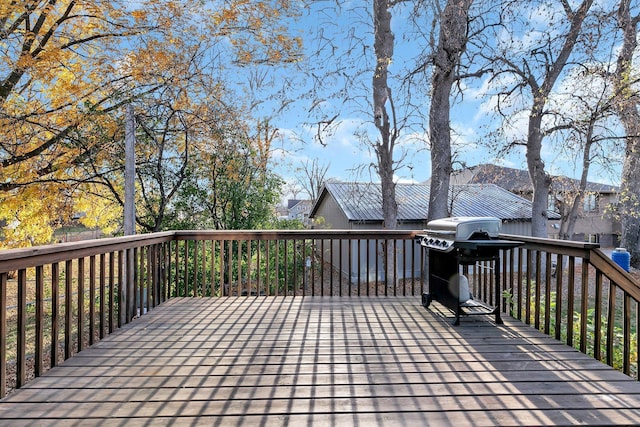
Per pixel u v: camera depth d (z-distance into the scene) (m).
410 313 4.02
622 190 9.98
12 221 8.12
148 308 4.14
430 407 2.03
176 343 3.07
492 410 2.00
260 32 7.20
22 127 6.60
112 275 3.41
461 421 1.89
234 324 3.61
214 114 7.12
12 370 4.98
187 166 7.54
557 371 2.51
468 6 6.93
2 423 1.88
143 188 7.09
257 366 2.59
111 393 2.20
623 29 6.52
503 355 2.80
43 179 7.05
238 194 8.11
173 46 6.66
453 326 3.55
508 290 4.19
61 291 7.87
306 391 2.22
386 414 1.96
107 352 2.87
